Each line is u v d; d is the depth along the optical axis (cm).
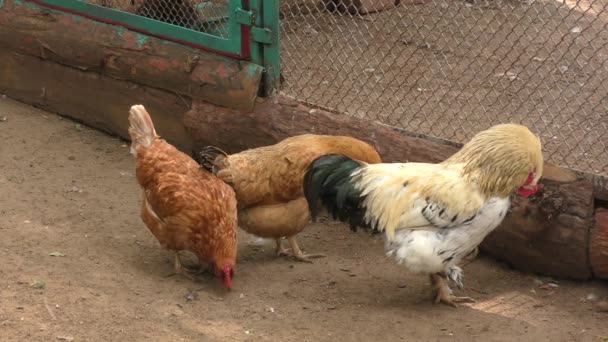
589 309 230
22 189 279
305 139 244
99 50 306
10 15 328
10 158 298
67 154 305
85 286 229
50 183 284
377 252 259
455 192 215
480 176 215
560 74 326
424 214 216
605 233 233
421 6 398
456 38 364
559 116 293
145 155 235
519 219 241
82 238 254
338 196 224
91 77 316
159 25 293
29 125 323
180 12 295
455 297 232
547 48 348
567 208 236
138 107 236
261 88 278
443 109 298
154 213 233
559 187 238
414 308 229
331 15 373
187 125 290
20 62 334
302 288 238
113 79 310
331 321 222
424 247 217
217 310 224
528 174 216
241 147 281
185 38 288
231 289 235
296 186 239
